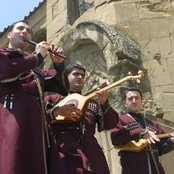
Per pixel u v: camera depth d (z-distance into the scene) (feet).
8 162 8.14
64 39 27.86
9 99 9.25
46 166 8.73
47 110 12.00
